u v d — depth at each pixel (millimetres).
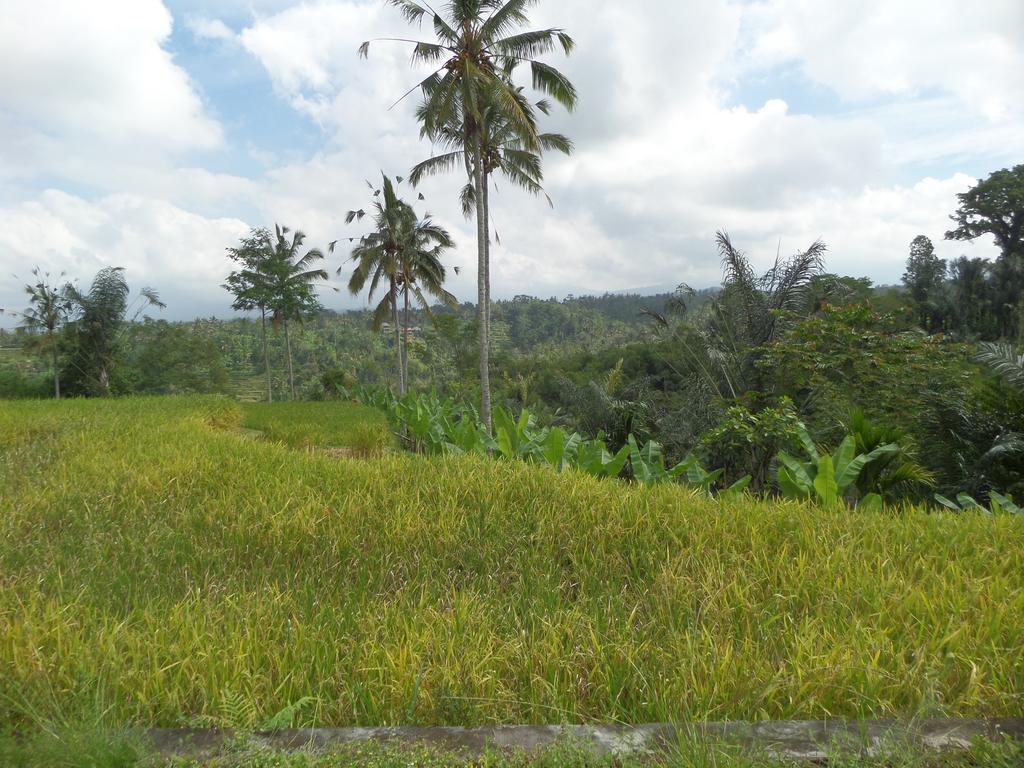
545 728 2422
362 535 5199
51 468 7191
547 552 4918
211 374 56688
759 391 16516
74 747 2211
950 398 12445
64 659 2934
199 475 6758
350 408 23453
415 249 34875
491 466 7176
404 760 2186
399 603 3898
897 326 15562
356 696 2791
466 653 3055
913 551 4629
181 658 3014
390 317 39531
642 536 5082
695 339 17969
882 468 9211
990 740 2289
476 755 2248
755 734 2346
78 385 40875
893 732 2318
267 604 3746
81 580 4207
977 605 3617
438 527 5266
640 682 2898
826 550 4582
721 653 3082
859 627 3219
